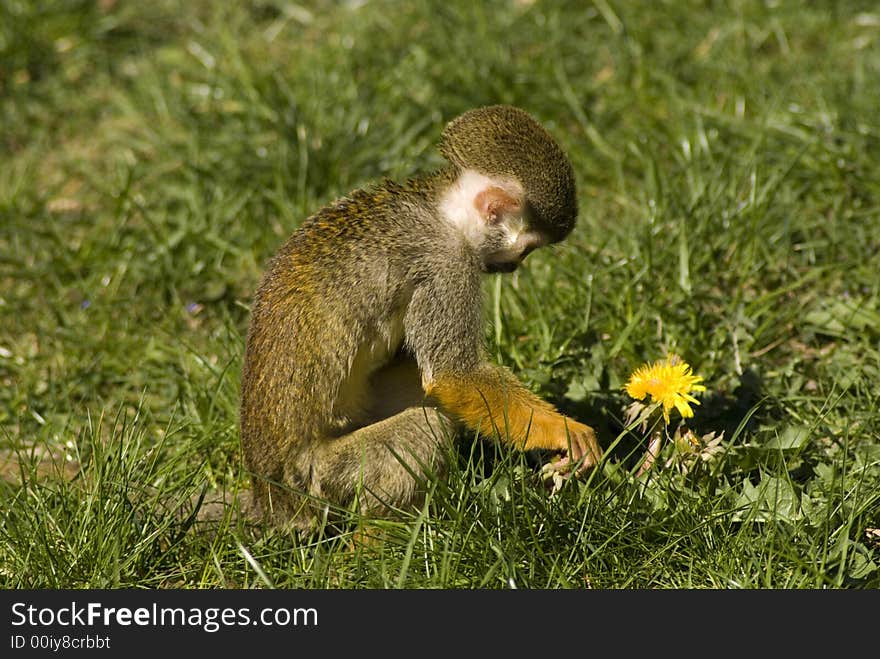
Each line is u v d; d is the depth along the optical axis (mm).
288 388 6109
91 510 5973
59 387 7902
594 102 10344
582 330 7508
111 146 10586
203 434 6965
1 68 11211
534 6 11172
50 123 10914
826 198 8859
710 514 5730
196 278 8859
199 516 6406
